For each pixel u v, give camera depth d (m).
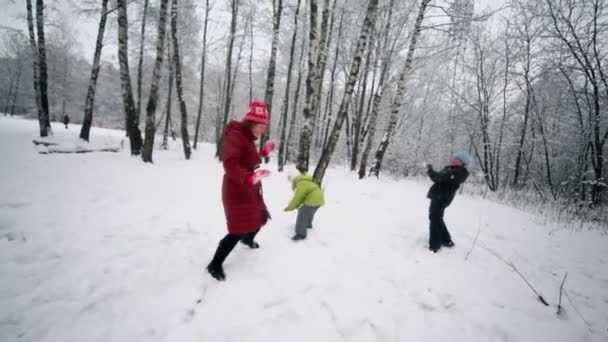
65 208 3.73
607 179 10.56
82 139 9.36
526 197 10.59
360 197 6.71
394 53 11.54
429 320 2.40
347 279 2.86
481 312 2.59
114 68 29.11
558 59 9.82
